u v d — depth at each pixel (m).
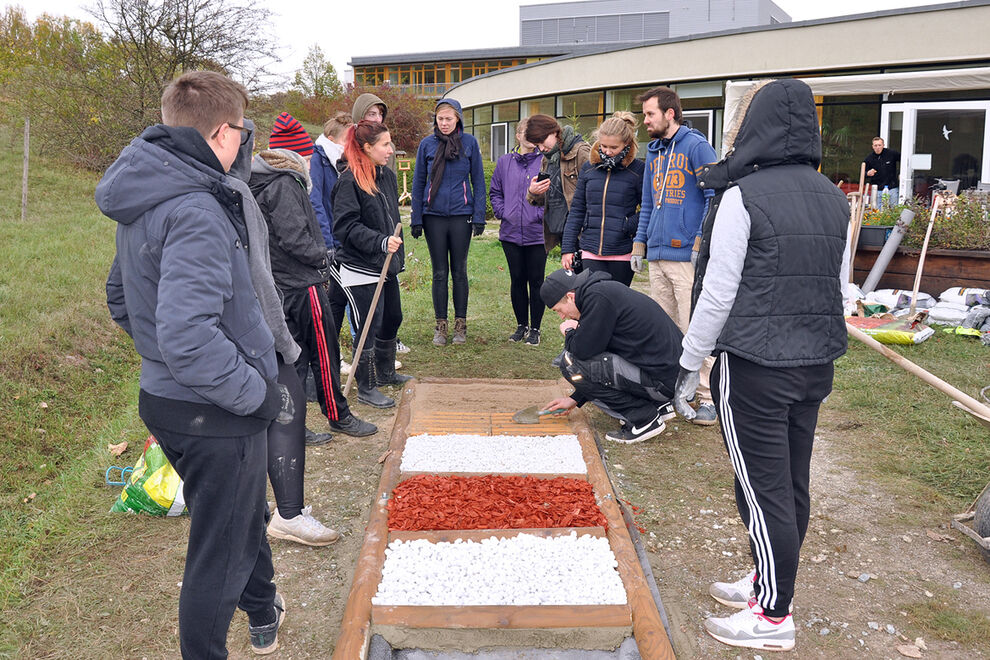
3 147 16.61
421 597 2.75
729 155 2.62
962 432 4.73
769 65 16.69
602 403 4.74
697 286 2.67
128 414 4.97
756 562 2.70
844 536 3.56
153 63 16.95
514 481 3.73
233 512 2.18
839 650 2.75
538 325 6.89
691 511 3.79
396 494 3.60
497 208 6.79
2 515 3.67
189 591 2.18
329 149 5.49
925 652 2.73
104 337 6.38
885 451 4.56
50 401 5.12
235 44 17.22
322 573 3.22
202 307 1.94
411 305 8.38
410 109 43.31
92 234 10.05
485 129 27.17
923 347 6.71
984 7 13.59
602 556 3.06
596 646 2.68
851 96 14.89
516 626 2.64
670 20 55.94
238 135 2.24
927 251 8.26
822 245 2.49
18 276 7.38
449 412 4.95
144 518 3.63
